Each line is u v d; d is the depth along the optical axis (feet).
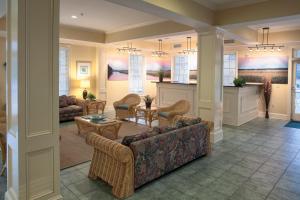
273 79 26.48
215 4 15.49
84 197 9.51
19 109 7.48
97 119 17.62
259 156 14.34
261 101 27.43
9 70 8.08
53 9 8.00
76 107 24.03
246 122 24.23
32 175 7.95
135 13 18.29
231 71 29.19
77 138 17.40
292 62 25.30
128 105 23.56
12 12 7.64
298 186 10.62
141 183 10.12
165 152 11.12
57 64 8.23
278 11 13.62
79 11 17.87
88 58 28.66
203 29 16.75
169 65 35.83
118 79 31.60
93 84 29.40
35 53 7.70
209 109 17.06
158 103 27.07
